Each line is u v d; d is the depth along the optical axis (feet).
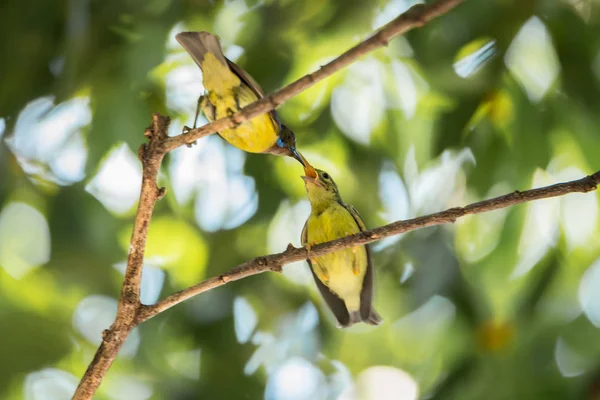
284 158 43.75
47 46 34.65
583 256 43.21
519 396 39.60
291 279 45.73
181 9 37.70
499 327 40.01
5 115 35.32
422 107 41.06
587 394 39.24
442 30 35.47
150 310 21.77
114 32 36.55
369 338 50.19
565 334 41.96
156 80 41.14
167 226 45.39
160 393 42.73
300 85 19.06
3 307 42.16
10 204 42.50
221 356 41.47
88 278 40.57
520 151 37.58
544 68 39.11
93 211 39.75
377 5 38.14
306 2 38.11
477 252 40.29
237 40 39.81
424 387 46.60
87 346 44.96
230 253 41.88
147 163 20.79
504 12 35.47
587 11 35.73
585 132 37.50
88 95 40.22
